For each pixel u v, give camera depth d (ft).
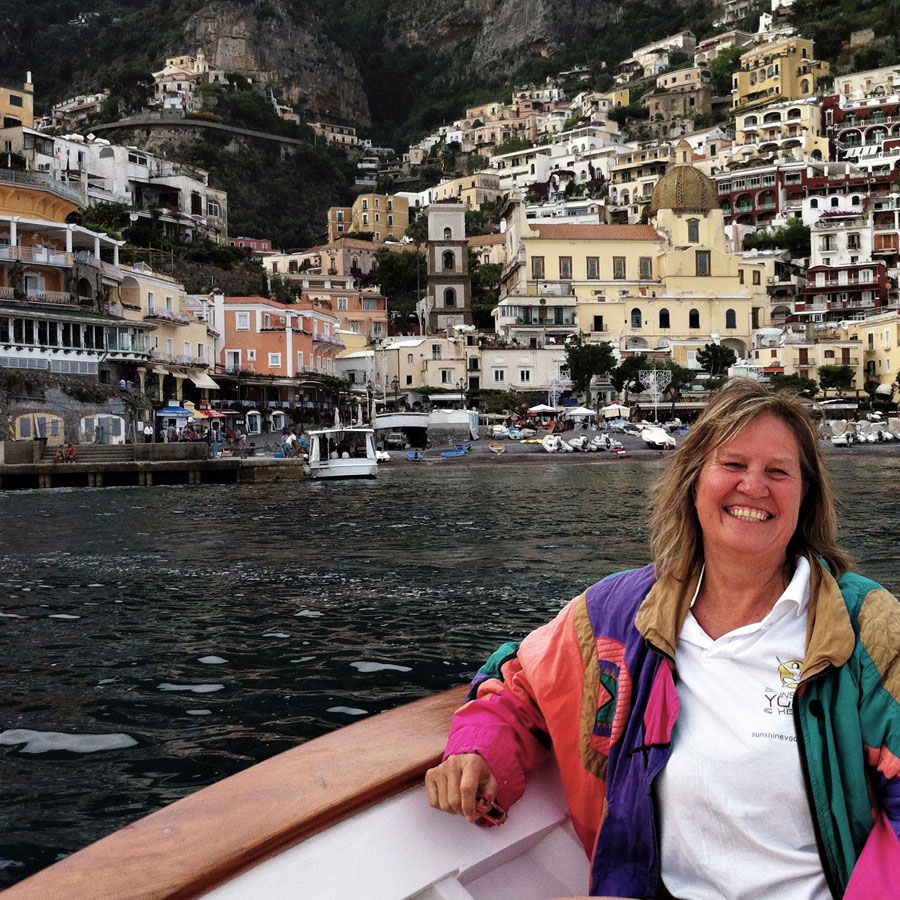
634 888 8.57
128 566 58.80
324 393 302.66
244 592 48.93
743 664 8.37
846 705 7.97
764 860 8.07
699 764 8.23
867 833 7.90
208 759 24.54
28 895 6.60
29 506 111.55
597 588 9.38
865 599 8.43
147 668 33.47
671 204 372.99
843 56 649.20
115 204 379.14
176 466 158.71
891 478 135.85
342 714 28.17
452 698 10.98
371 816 8.29
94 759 24.56
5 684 31.40
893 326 328.29
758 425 8.46
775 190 485.56
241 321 281.95
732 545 8.36
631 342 355.36
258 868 7.40
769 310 380.99
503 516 89.56
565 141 652.48
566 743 9.00
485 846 8.51
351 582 51.70
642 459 204.33
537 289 362.74
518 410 313.32
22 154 373.61
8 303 197.77
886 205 425.28
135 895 6.58
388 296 453.99
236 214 602.85
